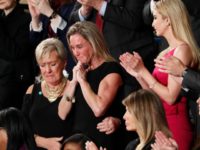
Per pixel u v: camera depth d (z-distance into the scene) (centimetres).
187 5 1856
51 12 2014
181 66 1560
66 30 2025
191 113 1678
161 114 1425
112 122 1596
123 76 1639
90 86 1612
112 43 1909
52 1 2091
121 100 1625
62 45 1706
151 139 1403
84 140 1318
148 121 1414
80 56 1627
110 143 1600
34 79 2102
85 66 1641
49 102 1692
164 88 1600
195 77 1542
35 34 2039
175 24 1630
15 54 2048
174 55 1622
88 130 1612
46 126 1686
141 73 1619
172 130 1628
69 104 1653
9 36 2053
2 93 2053
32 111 1706
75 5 2062
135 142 1490
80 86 1645
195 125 1681
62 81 1703
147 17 1855
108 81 1603
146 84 1639
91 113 1617
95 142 1602
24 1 2425
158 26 1656
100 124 1600
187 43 1627
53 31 2028
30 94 1739
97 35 1630
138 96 1437
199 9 1858
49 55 1677
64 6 2097
